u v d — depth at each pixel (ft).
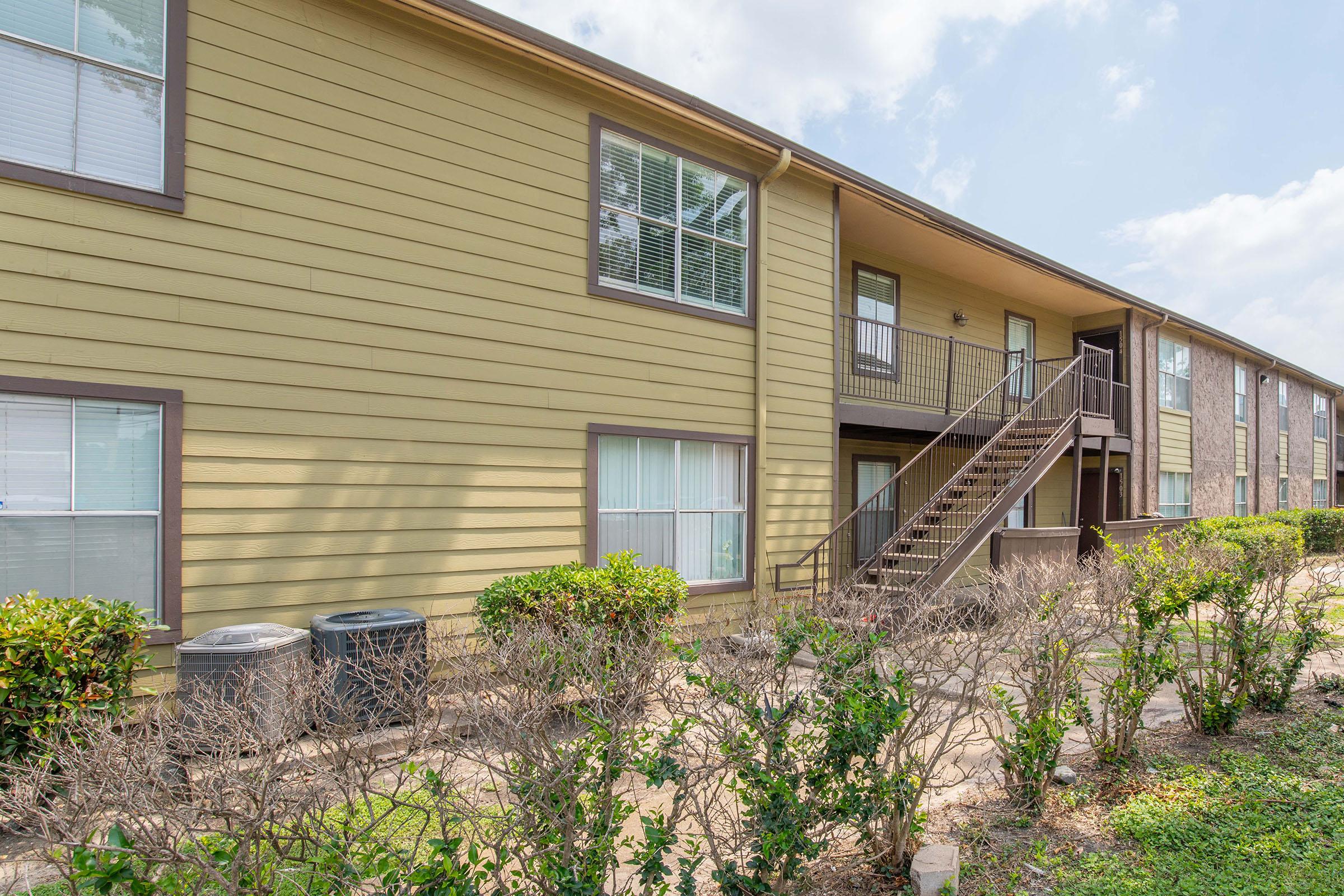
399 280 19.56
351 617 17.22
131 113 16.26
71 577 15.25
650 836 8.13
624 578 19.53
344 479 18.49
